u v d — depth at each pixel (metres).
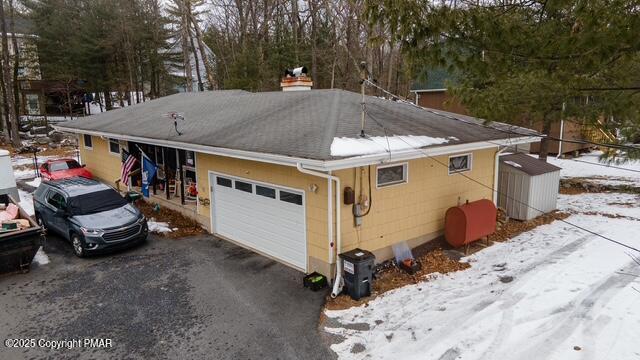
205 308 7.90
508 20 7.29
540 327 6.84
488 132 11.51
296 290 8.58
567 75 7.36
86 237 10.25
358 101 11.52
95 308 7.98
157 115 15.73
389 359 6.26
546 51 7.11
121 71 36.75
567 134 23.03
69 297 8.44
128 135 13.80
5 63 28.53
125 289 8.75
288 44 27.78
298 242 9.52
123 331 7.18
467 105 9.80
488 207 10.57
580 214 13.48
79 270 9.77
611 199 15.42
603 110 9.79
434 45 7.20
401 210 10.03
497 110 9.08
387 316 7.47
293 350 6.57
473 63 7.45
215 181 11.89
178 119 13.76
